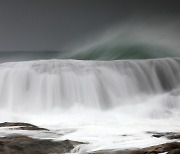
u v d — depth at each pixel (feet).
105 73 70.49
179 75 73.77
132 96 70.03
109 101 68.85
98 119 60.85
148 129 51.24
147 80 71.97
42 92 68.28
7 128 46.68
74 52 121.19
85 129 51.08
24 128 46.96
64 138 44.01
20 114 64.85
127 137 44.57
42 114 65.31
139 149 35.81
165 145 34.78
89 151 38.24
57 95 67.92
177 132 47.96
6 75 69.82
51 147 39.19
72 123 57.41
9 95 68.74
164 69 73.46
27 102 68.03
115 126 54.13
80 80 69.10
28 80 69.26
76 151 38.96
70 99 67.87
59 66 70.23
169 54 102.68
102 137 44.98
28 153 37.14
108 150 37.29
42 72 69.67
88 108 67.00
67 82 68.80
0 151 36.55
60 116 63.36
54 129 51.08
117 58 104.01
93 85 69.10
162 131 49.29
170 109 66.44
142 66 72.69
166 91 71.92
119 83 70.44
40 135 44.68
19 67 70.64
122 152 36.17
